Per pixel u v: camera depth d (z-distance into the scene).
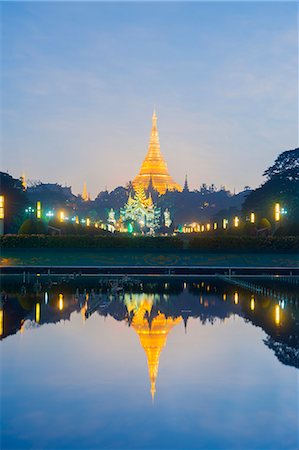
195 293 45.91
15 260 71.06
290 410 17.70
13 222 112.12
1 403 18.16
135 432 15.97
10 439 15.50
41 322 31.67
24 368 22.03
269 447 15.15
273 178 132.75
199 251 75.81
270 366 22.48
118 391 19.34
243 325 31.12
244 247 75.75
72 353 24.48
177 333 28.98
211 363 22.97
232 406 17.98
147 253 75.06
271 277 62.41
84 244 75.00
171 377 20.98
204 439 15.59
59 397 18.70
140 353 24.56
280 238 76.06
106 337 27.91
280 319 33.12
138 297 42.94
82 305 38.22
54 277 59.91
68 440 15.44
